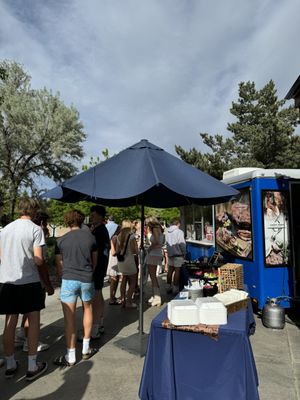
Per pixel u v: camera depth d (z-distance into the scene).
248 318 3.51
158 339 2.92
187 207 9.23
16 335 4.46
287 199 5.73
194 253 8.62
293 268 5.64
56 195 4.62
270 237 5.61
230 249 6.59
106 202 5.78
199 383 2.79
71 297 3.86
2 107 19.36
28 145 19.94
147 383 2.88
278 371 3.78
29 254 3.55
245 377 2.67
